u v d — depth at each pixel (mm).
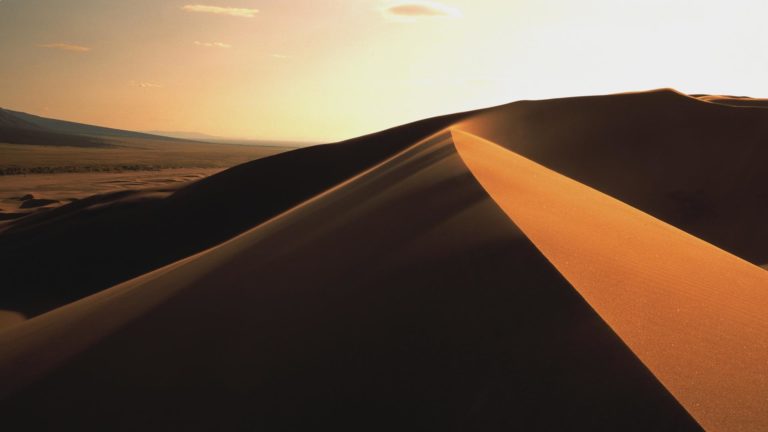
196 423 4180
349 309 5441
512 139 31469
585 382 3572
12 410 4871
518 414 3436
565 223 7910
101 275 23500
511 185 10539
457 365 4090
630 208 12609
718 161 26984
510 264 5449
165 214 30062
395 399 3916
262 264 8086
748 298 6379
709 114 31016
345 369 4414
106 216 30547
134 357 5559
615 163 27969
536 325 4340
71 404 4805
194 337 5762
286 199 30422
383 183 12914
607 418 3232
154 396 4688
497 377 3832
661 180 26203
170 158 167375
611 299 4852
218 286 7434
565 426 3246
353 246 7574
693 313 5145
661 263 7086
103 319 7281
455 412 3611
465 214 7488
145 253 25719
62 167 108812
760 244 21016
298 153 37812
